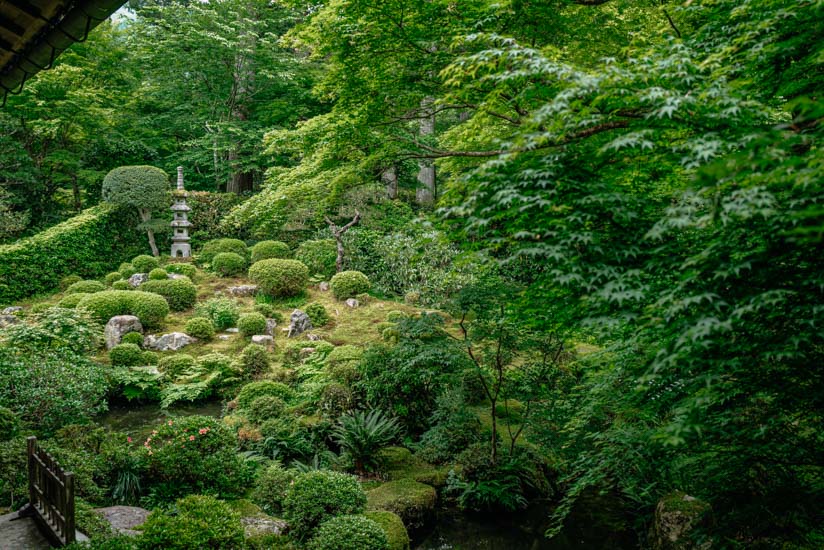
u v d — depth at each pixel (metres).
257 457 6.93
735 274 2.54
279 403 8.06
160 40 16.94
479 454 6.86
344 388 8.08
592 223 2.94
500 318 6.36
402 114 6.35
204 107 18.48
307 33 5.96
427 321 6.90
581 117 2.66
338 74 5.96
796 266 2.66
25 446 5.54
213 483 6.13
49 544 3.98
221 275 15.05
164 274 13.80
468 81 4.94
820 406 2.96
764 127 2.57
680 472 4.42
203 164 19.17
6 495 5.01
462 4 4.95
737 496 3.51
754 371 2.95
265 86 18.41
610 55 5.59
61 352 8.92
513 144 2.75
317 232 16.19
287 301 13.74
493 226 3.33
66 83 15.57
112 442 6.54
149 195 15.92
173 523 4.05
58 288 14.33
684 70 2.68
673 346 2.59
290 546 4.92
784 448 3.27
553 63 2.75
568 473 6.57
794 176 1.95
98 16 2.38
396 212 14.54
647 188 3.59
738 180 2.16
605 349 4.98
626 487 5.79
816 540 3.31
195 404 9.84
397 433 7.78
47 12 2.52
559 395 6.58
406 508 6.04
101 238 15.74
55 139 16.78
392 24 5.20
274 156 17.33
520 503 6.50
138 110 19.25
